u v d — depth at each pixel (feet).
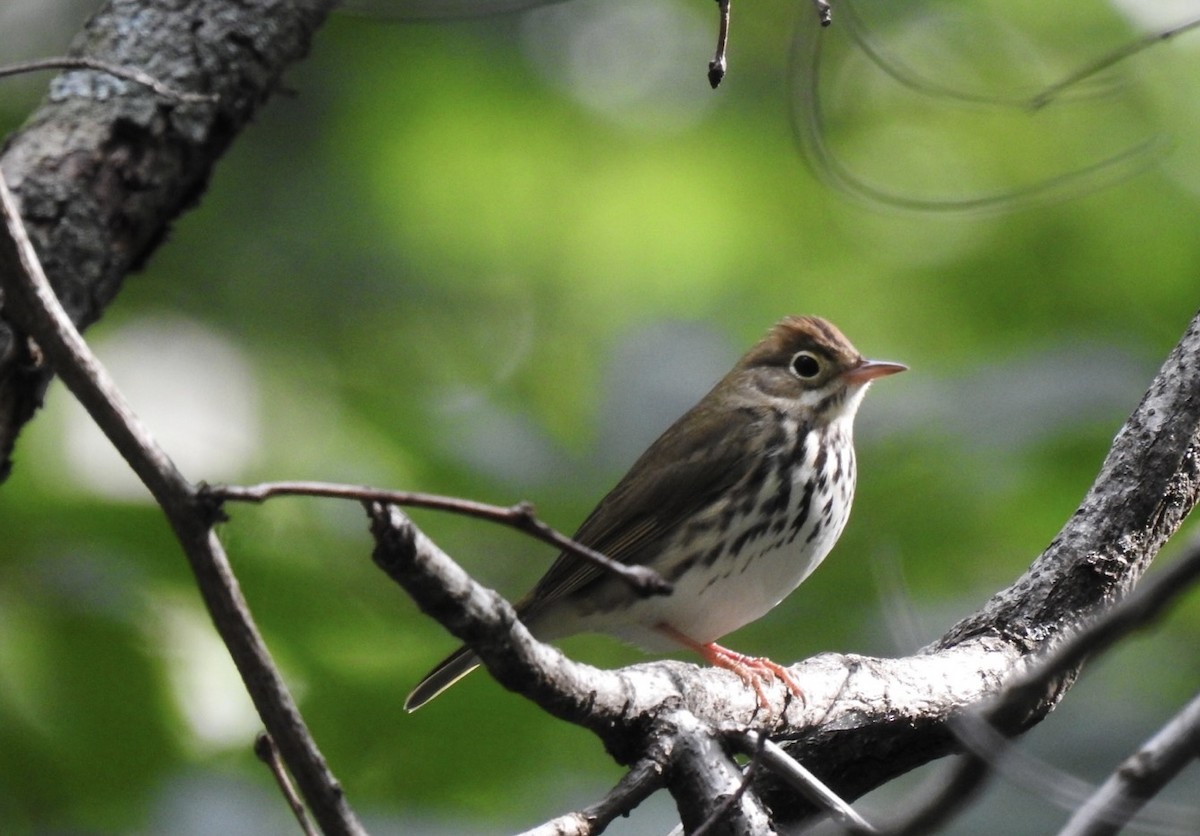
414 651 37.14
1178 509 28.78
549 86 57.98
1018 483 41.55
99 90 28.40
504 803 35.81
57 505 34.83
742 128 57.88
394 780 35.88
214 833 33.24
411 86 56.70
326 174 56.80
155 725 33.91
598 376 52.65
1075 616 28.43
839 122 55.93
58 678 33.68
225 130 29.71
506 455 45.16
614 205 56.90
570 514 43.68
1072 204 52.60
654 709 22.30
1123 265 51.57
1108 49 54.65
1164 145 48.57
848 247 55.52
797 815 26.96
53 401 36.27
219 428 42.22
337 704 35.78
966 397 44.80
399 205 56.85
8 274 16.01
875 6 56.29
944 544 41.45
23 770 33.65
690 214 56.65
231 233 55.11
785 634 41.37
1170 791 35.12
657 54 60.75
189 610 34.65
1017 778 17.37
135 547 34.81
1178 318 48.98
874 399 46.57
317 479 40.81
